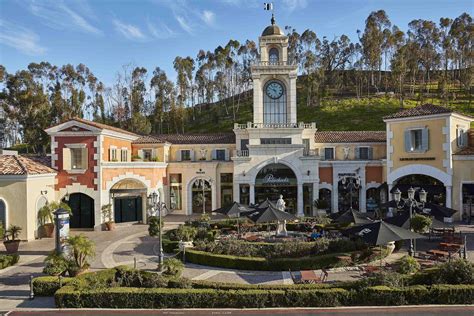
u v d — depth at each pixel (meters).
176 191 46.56
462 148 37.06
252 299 16.28
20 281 20.81
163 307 16.41
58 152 37.06
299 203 42.84
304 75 111.38
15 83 71.56
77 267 20.53
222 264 22.75
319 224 31.77
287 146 42.94
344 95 102.94
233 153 46.00
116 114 87.31
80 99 79.12
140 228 37.81
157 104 81.00
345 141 46.12
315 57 106.62
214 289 17.08
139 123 72.00
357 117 81.44
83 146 36.94
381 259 22.09
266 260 21.95
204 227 29.97
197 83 101.44
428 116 36.91
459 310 15.50
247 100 108.38
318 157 42.84
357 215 26.66
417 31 112.56
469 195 35.50
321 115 85.88
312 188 43.50
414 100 88.94
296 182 43.44
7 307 16.78
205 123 92.75
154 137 48.09
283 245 23.48
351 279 19.86
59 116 71.88
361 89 105.50
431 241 28.88
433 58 101.56
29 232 32.19
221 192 46.50
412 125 38.34
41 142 68.19
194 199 46.72
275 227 32.62
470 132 38.47
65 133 36.97
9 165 32.78
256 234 30.16
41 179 34.34
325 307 16.14
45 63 93.88
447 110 35.56
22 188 32.06
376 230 20.05
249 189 43.44
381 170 44.62
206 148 47.88
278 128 43.88
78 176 36.94
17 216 31.97
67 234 23.19
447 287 16.17
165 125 88.69
